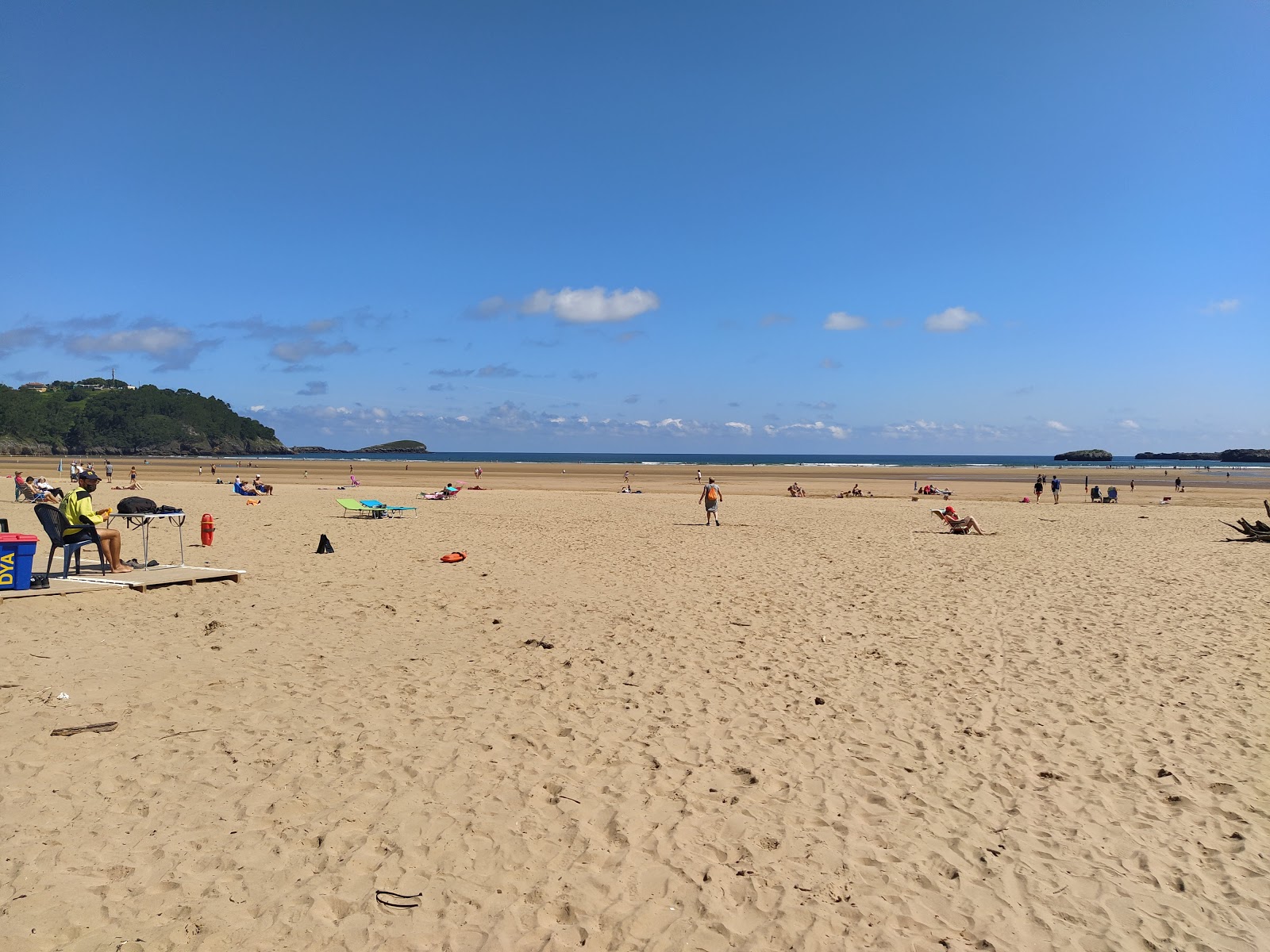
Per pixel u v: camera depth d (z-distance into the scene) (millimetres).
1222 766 5559
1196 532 23234
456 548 16844
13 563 9758
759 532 21984
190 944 3326
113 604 9727
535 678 7289
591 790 4949
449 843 4234
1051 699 7012
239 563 13641
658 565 14852
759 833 4473
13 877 3746
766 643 8797
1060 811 4867
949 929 3646
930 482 61469
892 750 5777
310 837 4242
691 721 6250
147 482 48250
